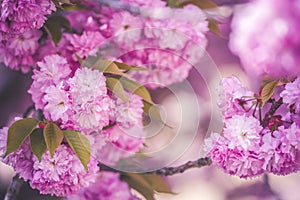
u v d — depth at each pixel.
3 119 2.27
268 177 2.53
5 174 2.06
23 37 1.62
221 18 1.74
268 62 1.88
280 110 1.51
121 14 1.64
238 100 1.46
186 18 1.63
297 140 1.41
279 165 1.43
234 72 2.38
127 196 1.73
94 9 1.66
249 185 2.55
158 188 1.73
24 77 2.27
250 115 1.46
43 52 1.64
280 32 1.90
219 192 2.56
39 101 1.44
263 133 1.43
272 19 1.94
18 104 2.29
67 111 1.38
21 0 1.43
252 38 1.95
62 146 1.41
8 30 1.45
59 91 1.38
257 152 1.42
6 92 2.28
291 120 1.44
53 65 1.42
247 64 1.95
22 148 1.43
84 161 1.37
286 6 1.94
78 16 1.67
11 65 1.65
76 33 1.67
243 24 1.97
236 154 1.42
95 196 1.70
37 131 1.40
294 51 1.89
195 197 2.53
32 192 1.68
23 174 1.43
